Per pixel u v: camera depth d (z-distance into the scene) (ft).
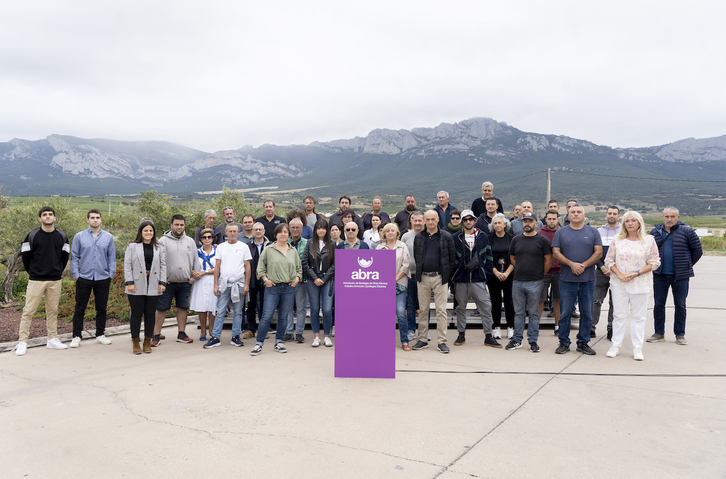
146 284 20.66
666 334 24.38
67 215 45.47
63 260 21.97
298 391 15.06
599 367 17.95
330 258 22.25
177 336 24.80
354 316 16.70
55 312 21.85
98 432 11.73
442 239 20.98
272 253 20.80
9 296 37.11
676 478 9.33
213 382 16.06
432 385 15.69
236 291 22.21
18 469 9.80
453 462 10.00
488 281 23.89
